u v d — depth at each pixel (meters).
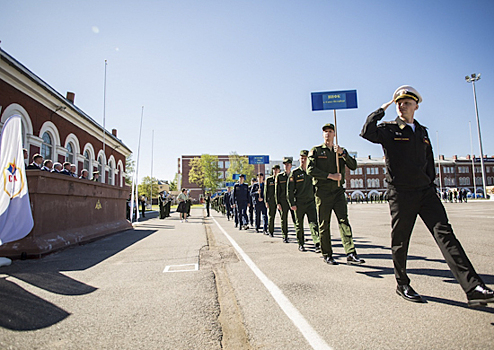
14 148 5.56
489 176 88.25
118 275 4.61
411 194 3.23
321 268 4.80
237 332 2.69
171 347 2.40
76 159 20.55
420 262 5.01
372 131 3.35
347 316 2.90
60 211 6.99
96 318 2.98
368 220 15.05
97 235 8.66
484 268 4.56
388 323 2.72
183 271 4.82
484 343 2.33
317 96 7.13
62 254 6.36
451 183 85.56
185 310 3.16
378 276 4.26
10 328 2.75
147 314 3.07
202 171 76.75
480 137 42.34
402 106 3.36
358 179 85.69
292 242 7.83
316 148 5.16
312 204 6.48
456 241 2.95
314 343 2.41
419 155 3.26
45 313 3.11
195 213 29.98
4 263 5.25
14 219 5.45
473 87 41.91
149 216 24.56
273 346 2.39
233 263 5.39
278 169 8.98
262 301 3.38
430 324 2.68
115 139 27.61
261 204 10.63
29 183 6.03
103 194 9.59
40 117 16.12
